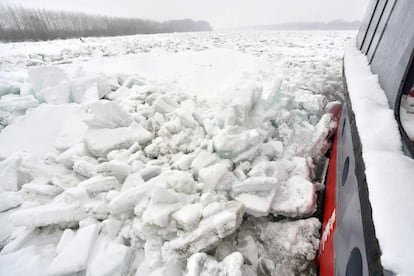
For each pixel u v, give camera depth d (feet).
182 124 11.45
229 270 5.43
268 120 11.56
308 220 7.74
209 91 16.92
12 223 6.94
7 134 11.97
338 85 17.40
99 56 39.19
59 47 59.57
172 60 29.04
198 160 8.82
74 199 7.63
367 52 7.81
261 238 7.54
